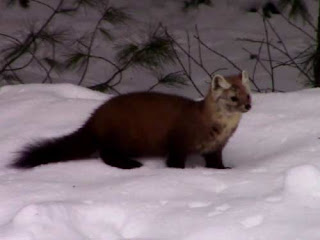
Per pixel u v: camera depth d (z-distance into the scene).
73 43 17.75
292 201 7.79
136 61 16.09
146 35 18.70
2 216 7.97
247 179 8.68
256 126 10.94
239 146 10.53
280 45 19.34
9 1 20.25
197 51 19.09
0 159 10.17
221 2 21.45
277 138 10.51
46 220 7.61
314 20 20.31
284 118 11.06
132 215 7.82
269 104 11.67
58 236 7.44
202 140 9.98
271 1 21.14
